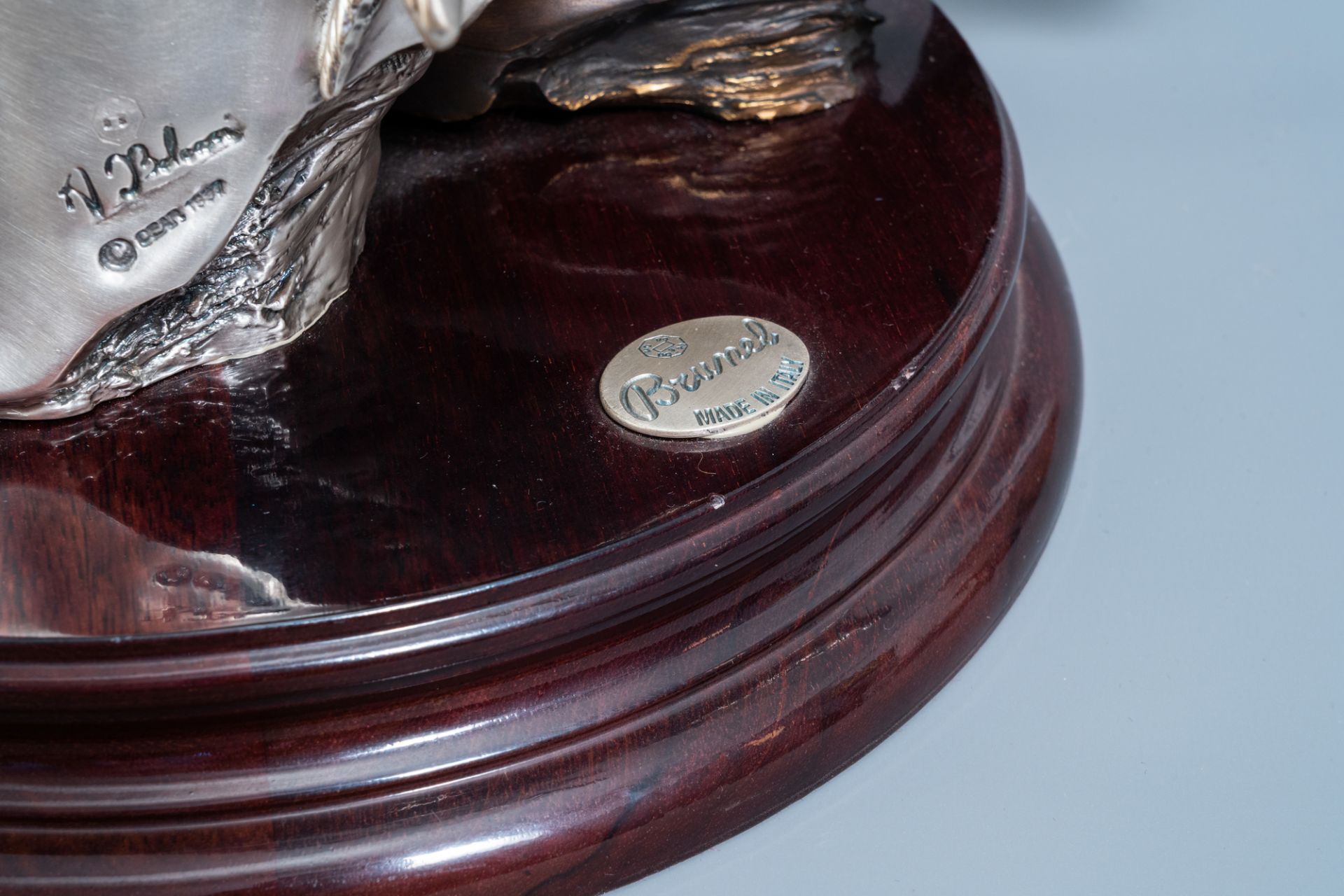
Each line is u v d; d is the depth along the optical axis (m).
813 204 0.44
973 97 0.46
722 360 0.41
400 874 0.39
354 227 0.43
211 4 0.39
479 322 0.42
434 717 0.39
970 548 0.42
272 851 0.39
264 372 0.42
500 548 0.39
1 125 0.39
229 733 0.39
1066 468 0.45
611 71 0.45
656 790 0.40
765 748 0.40
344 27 0.39
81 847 0.39
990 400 0.44
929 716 0.43
